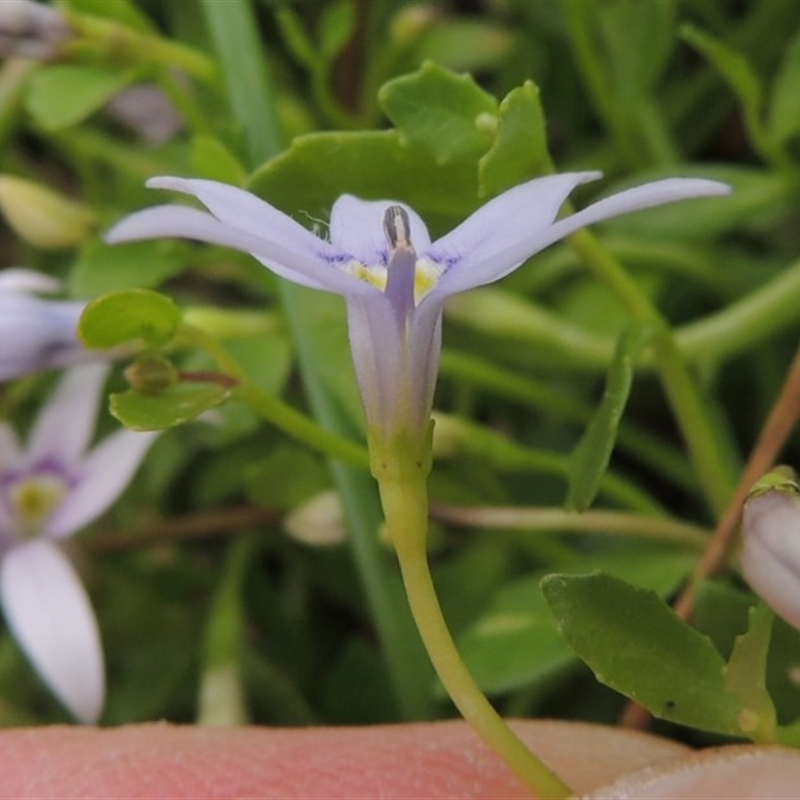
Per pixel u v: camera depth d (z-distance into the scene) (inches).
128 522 2.6
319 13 2.8
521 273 2.5
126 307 1.8
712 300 2.6
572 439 2.5
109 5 2.2
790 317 2.2
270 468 2.2
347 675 2.4
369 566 2.1
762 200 2.3
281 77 2.7
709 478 2.1
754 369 2.6
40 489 2.2
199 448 2.5
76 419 2.3
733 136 2.8
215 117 2.6
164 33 2.9
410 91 1.8
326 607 2.6
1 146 2.6
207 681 2.3
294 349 2.2
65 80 2.2
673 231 2.4
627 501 2.2
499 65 2.7
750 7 2.8
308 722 2.5
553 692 2.4
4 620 2.6
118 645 2.5
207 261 2.3
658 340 2.0
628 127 2.4
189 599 2.5
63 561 2.1
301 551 2.5
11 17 2.2
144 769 1.9
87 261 2.3
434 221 1.9
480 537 2.4
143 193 2.6
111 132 2.9
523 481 2.5
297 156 1.9
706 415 2.2
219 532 2.5
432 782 1.9
